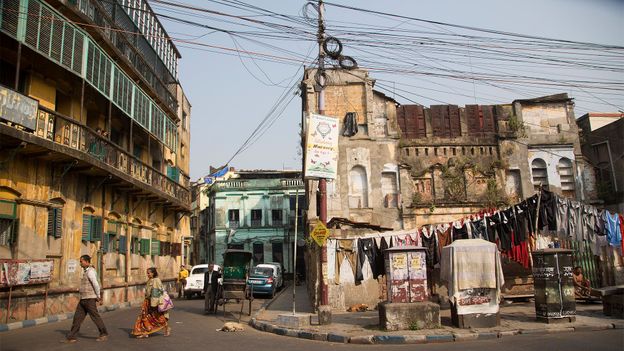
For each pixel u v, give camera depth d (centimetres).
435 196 2377
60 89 1748
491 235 1541
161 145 2794
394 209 2353
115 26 1972
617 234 1550
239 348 984
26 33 1359
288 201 4722
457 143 2442
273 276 2678
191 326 1359
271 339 1146
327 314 1307
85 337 1119
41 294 1489
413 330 1163
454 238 1569
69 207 1711
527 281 1688
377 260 1589
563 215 1497
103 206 1984
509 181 2433
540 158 2444
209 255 4959
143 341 1064
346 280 1684
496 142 2456
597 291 1354
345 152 2406
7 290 1346
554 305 1197
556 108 2497
